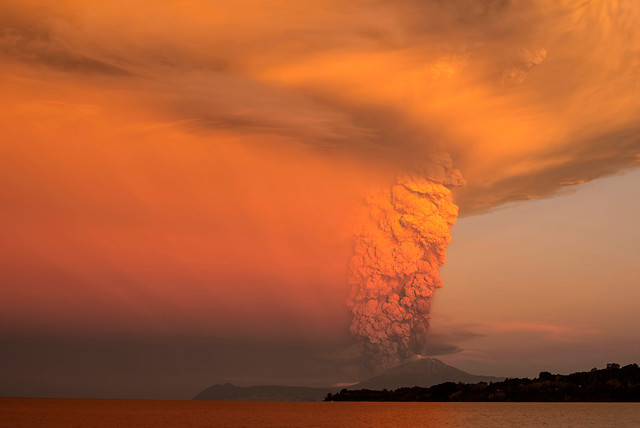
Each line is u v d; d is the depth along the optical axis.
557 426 87.25
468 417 114.62
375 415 135.62
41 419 123.62
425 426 95.50
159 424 110.38
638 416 107.31
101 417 135.12
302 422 114.44
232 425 107.44
